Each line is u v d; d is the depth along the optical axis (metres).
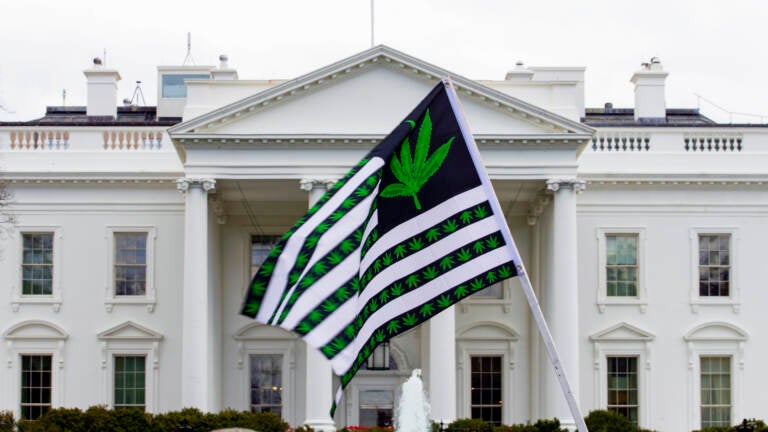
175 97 62.72
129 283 53.53
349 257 15.09
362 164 15.38
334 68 47.97
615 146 54.50
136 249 53.66
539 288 52.75
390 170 15.44
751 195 54.19
